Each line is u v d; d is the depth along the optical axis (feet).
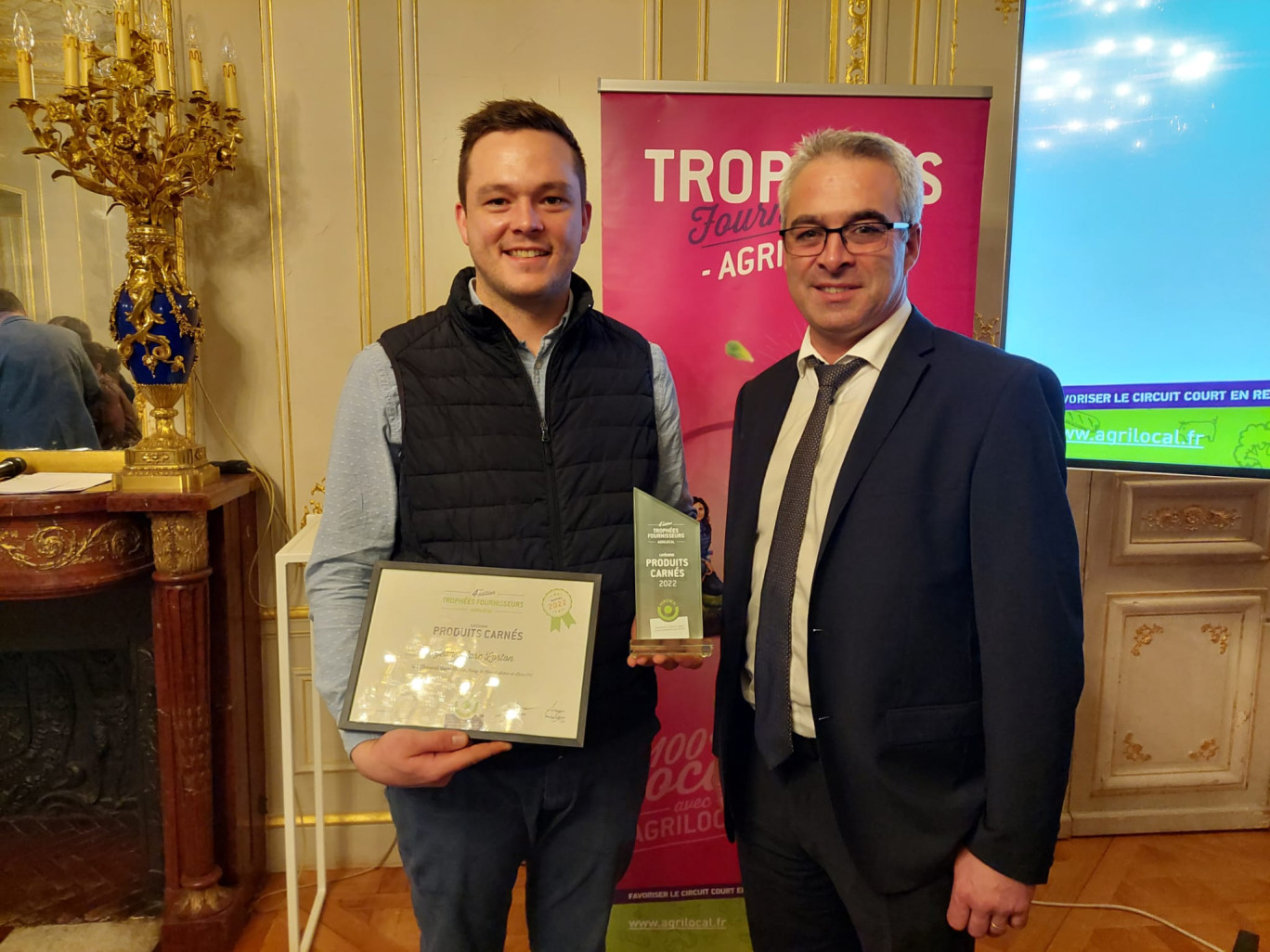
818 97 5.67
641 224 5.74
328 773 7.24
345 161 6.75
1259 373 4.41
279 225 6.75
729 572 4.08
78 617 6.27
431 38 6.69
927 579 3.28
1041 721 3.07
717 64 6.88
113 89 5.37
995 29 6.99
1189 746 7.75
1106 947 6.18
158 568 5.80
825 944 3.99
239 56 6.56
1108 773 7.75
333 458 3.73
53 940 6.30
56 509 5.32
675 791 6.22
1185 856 7.43
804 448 3.71
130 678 6.43
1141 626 7.61
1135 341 4.78
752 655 3.93
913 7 6.95
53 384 6.29
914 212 3.60
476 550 3.65
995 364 3.34
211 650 6.30
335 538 3.71
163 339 5.65
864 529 3.35
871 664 3.29
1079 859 7.37
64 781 6.46
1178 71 4.54
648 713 4.09
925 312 5.87
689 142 5.68
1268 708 7.72
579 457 3.76
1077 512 7.45
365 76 6.70
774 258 5.85
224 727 6.35
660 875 6.24
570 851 3.92
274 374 6.88
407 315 6.94
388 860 7.34
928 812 3.29
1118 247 4.80
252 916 6.61
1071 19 4.83
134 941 6.29
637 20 6.79
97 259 6.29
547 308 3.83
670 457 4.37
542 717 3.48
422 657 3.52
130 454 5.70
